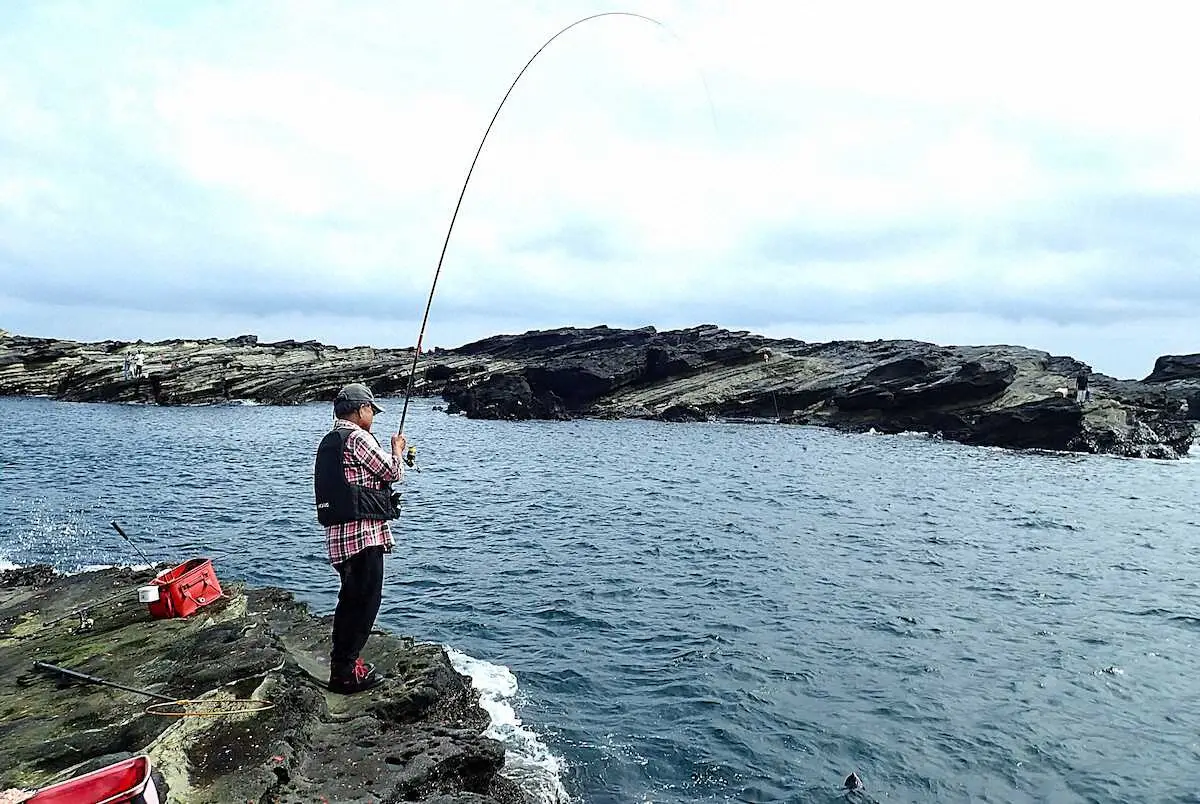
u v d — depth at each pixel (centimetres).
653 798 759
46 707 639
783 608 1367
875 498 2689
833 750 859
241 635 754
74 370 7369
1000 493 2867
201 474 2931
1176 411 5038
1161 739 895
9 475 2794
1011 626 1287
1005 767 831
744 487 2900
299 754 582
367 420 674
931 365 5731
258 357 8088
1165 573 1666
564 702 959
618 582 1519
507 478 3027
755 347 6750
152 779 447
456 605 1348
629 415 6216
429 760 607
